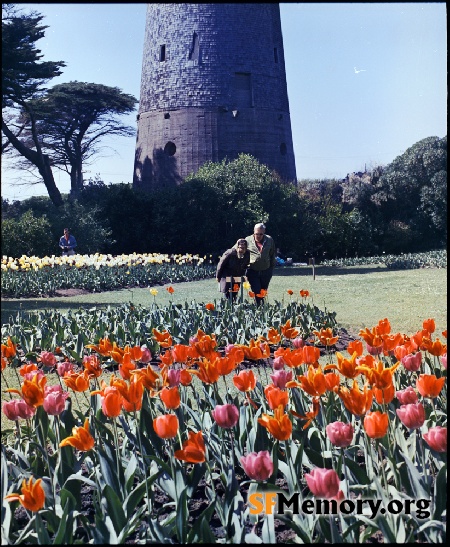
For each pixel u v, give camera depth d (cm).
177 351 503
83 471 471
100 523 324
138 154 5097
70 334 1020
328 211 4678
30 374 454
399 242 5138
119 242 4162
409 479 360
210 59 4809
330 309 1544
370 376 363
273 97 4941
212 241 4156
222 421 346
